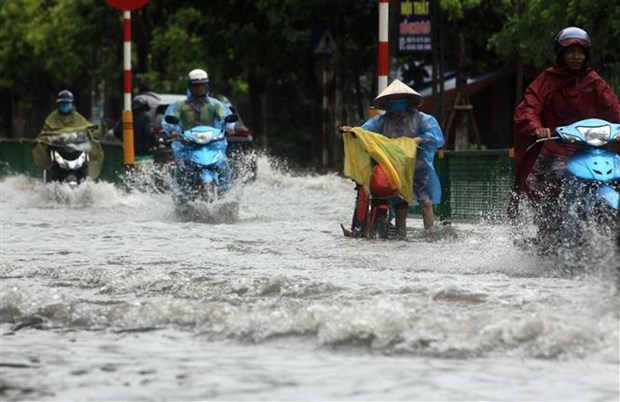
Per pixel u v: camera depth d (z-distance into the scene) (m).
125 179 43.81
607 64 49.59
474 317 13.09
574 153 19.50
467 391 10.16
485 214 29.73
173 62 83.94
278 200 42.72
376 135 26.38
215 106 33.84
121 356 11.92
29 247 24.52
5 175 58.81
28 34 103.44
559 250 19.31
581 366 11.21
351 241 25.62
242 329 13.16
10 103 134.50
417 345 12.10
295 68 74.25
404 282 17.16
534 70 72.81
